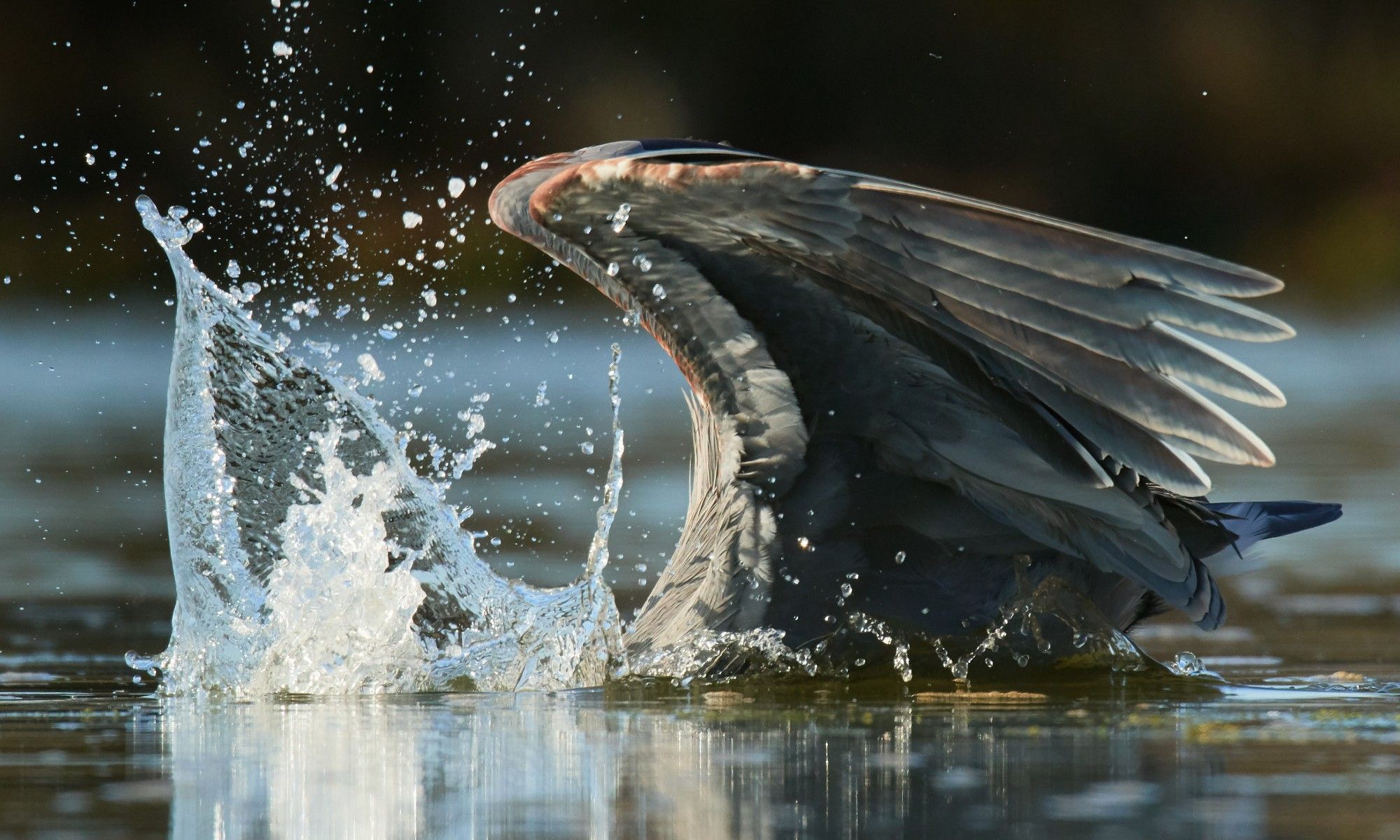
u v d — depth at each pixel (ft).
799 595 34.14
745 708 30.19
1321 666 35.35
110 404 102.22
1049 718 28.63
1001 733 27.20
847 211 29.22
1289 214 180.75
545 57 169.07
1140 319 28.43
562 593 35.96
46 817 21.88
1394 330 152.76
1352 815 21.20
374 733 27.94
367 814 21.93
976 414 32.45
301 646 33.88
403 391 101.55
